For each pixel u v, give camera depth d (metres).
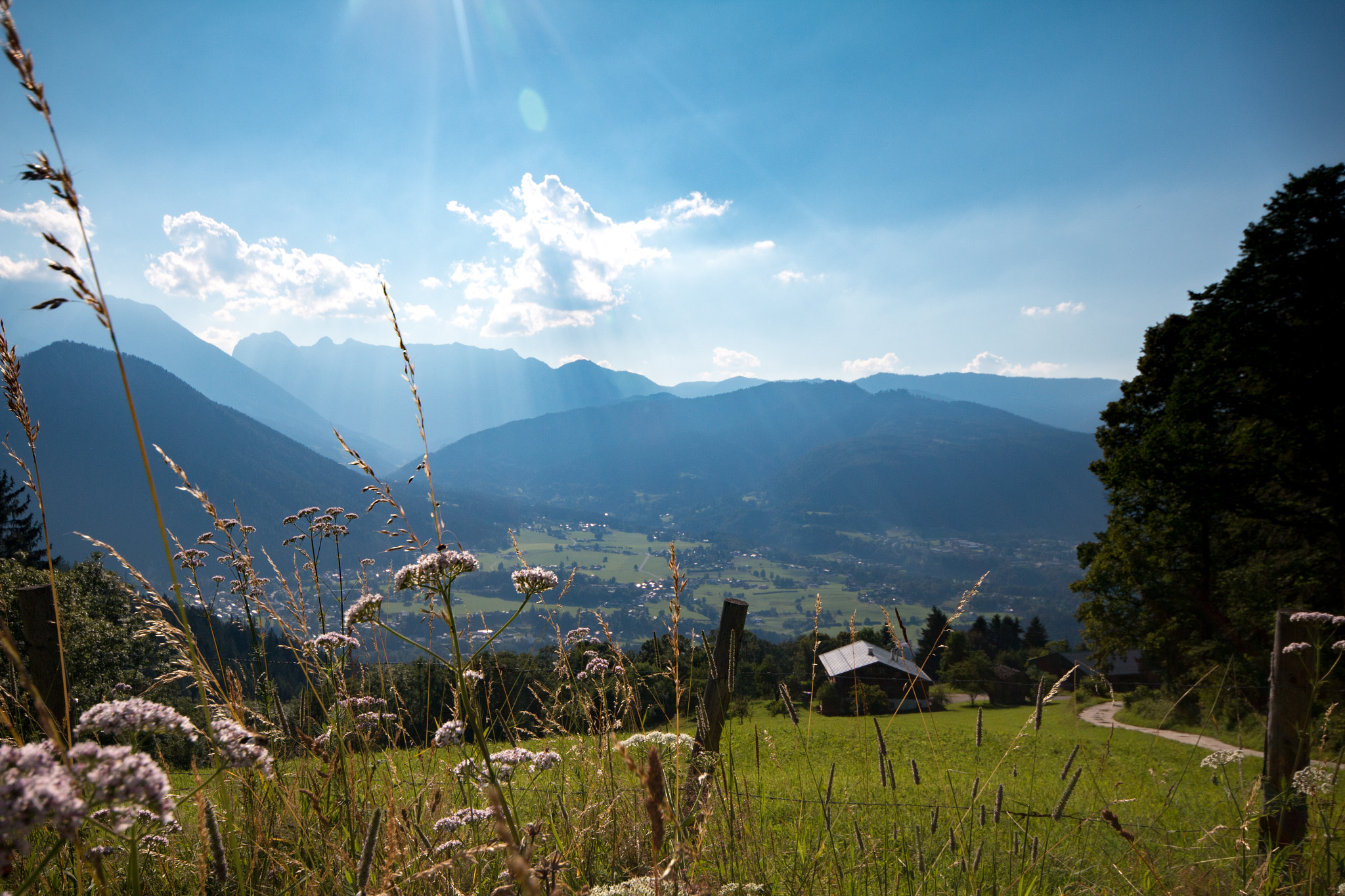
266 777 1.55
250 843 2.14
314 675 2.44
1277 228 21.14
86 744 1.07
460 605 1.84
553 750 2.97
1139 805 4.21
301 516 2.94
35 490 1.57
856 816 3.20
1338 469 19.98
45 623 2.84
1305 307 20.77
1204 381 22.59
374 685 2.86
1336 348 19.84
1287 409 20.80
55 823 0.93
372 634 2.68
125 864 2.03
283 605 2.48
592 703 3.06
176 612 1.71
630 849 2.44
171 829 2.04
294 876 1.95
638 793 2.55
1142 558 27.09
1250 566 22.84
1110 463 26.44
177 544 2.06
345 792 2.26
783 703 3.73
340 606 2.63
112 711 1.30
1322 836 2.89
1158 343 27.52
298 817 2.12
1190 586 25.22
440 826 2.12
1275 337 20.89
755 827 2.75
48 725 1.06
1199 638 24.61
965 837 3.03
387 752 2.43
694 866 1.91
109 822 1.09
